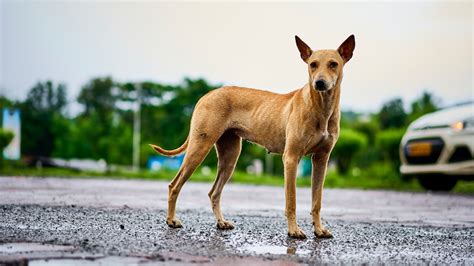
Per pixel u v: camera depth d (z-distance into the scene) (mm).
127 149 56438
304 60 6012
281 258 4348
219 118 6172
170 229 5809
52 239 4812
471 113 12227
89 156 58844
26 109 63594
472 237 6023
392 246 5230
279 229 6133
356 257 4562
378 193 13492
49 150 63812
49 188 11234
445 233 6289
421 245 5359
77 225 5773
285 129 5898
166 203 8758
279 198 11031
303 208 8914
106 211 7203
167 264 3910
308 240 5422
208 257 4246
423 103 46188
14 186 11375
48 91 71125
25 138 62438
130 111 59500
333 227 6543
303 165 34750
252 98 6246
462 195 12703
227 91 6293
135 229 5664
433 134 12547
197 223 6426
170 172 25406
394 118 49438
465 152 12102
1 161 24266
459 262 4531
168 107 56344
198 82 54969
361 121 48906
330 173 27656
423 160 12797
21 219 6109
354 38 5824
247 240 5238
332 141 5738
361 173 24469
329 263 4238
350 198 11781
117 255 4164
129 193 10719
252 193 12500
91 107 68125
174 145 54281
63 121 62812
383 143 24125
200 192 11922
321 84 5344
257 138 6168
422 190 14664
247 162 48406
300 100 5719
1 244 4531
